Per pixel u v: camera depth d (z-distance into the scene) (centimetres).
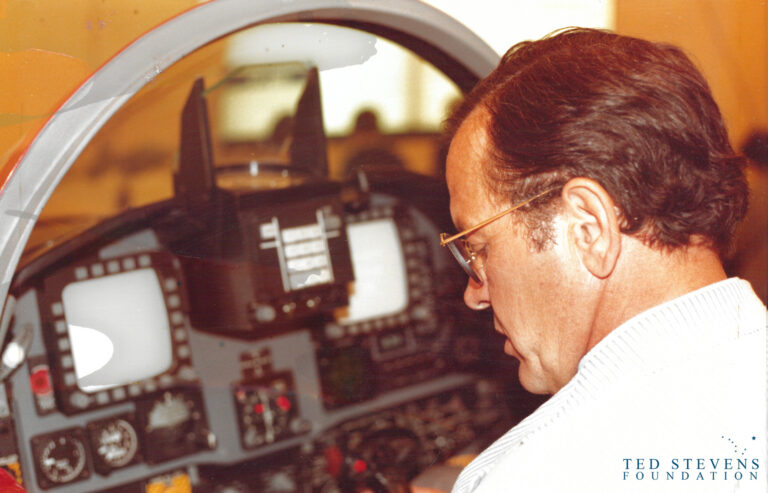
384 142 110
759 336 45
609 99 46
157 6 84
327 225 98
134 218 90
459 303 123
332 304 100
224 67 85
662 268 47
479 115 54
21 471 89
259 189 93
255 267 95
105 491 96
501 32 113
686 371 43
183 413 101
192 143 89
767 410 42
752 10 119
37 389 89
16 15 75
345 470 117
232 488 109
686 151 46
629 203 45
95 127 67
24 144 71
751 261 122
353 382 118
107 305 93
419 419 123
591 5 116
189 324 100
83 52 80
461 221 56
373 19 82
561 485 43
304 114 95
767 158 122
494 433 123
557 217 48
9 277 66
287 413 113
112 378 94
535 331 53
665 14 117
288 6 74
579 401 46
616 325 48
